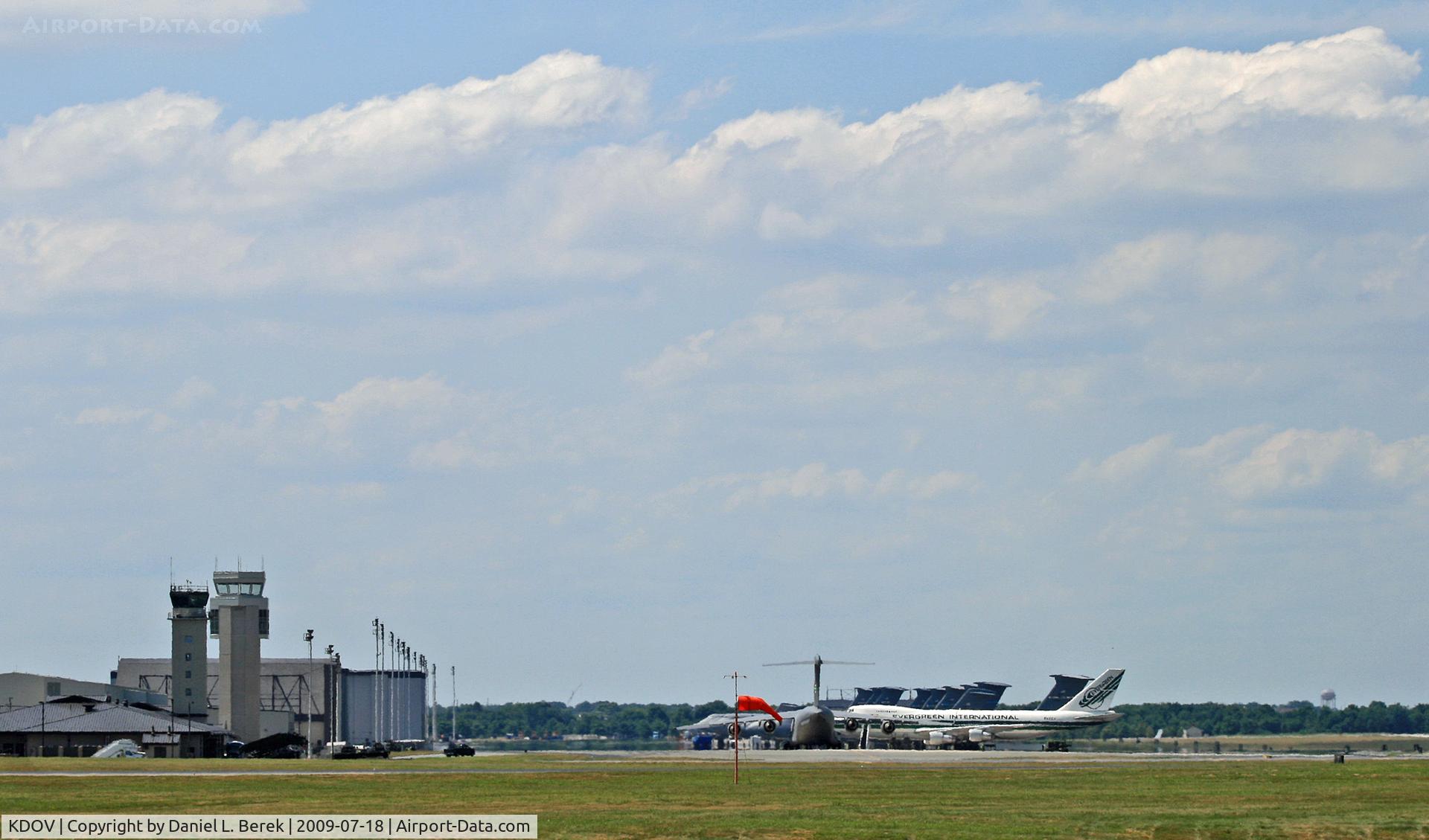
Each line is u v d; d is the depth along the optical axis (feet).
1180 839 424.05
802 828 449.48
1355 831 441.27
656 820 475.72
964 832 438.40
